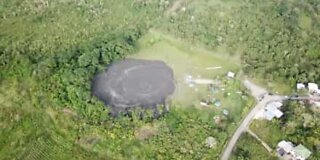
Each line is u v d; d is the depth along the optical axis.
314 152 114.19
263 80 135.62
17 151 114.69
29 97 127.62
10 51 139.62
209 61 143.25
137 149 113.75
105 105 124.19
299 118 122.62
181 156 111.88
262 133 119.94
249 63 142.00
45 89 128.25
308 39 149.25
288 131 119.31
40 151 114.75
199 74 138.12
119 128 117.56
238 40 149.38
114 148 114.31
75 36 147.38
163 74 137.25
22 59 135.75
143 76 135.88
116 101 126.69
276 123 121.56
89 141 116.12
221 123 121.69
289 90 133.12
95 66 135.75
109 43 142.50
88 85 128.25
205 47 147.00
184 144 115.00
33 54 139.75
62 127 119.38
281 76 135.50
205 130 118.88
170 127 119.50
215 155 113.12
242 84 134.38
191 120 121.81
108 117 121.06
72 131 117.81
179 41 149.38
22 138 117.69
